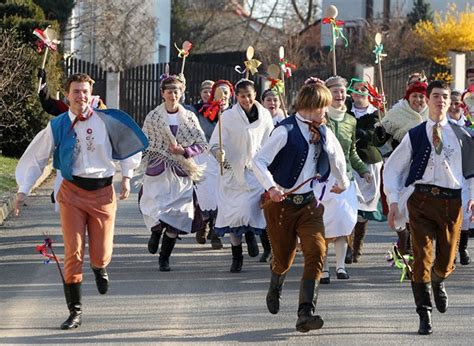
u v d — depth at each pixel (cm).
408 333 893
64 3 3206
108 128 891
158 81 3419
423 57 4031
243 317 948
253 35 6112
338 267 1151
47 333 881
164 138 1222
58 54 2609
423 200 895
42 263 1220
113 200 902
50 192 1881
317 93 836
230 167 1194
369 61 4134
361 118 1230
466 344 856
